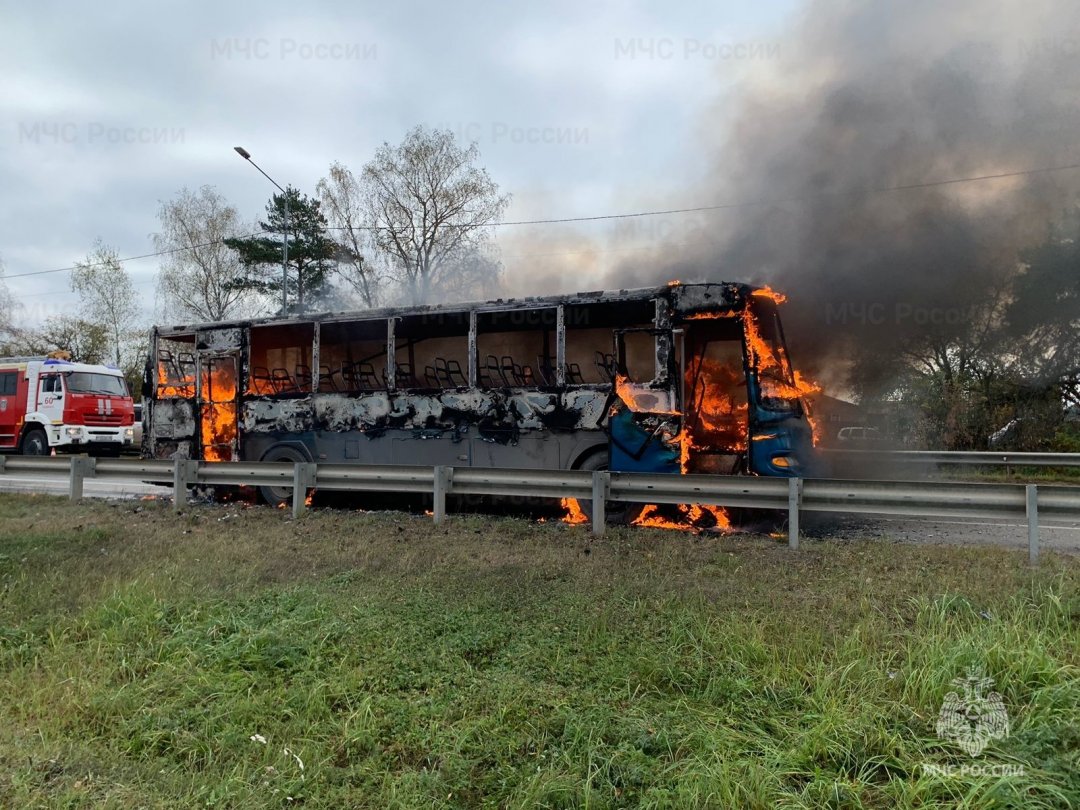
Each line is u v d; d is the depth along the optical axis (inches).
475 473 339.3
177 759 133.6
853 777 121.7
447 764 126.7
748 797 113.7
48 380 748.6
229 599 214.7
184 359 480.7
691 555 268.5
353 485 363.9
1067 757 117.3
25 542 296.2
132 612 199.8
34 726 143.4
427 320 419.8
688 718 141.1
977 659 149.9
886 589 215.9
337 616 197.2
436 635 187.9
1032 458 520.1
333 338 462.9
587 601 210.8
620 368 361.7
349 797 120.0
